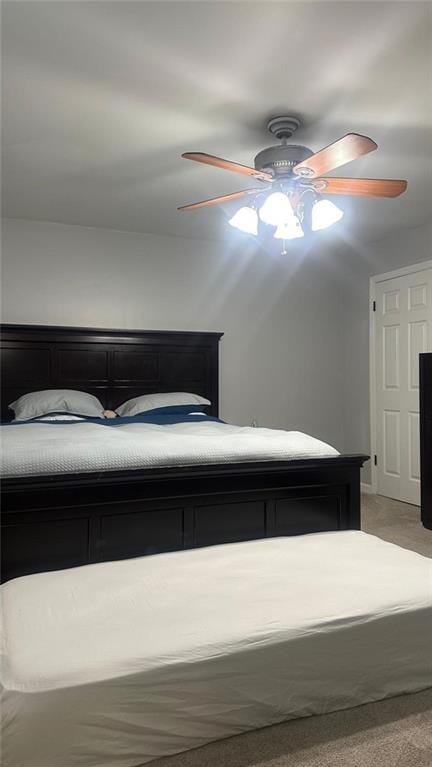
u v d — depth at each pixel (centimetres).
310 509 245
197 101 231
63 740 118
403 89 223
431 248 417
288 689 144
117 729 124
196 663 131
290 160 248
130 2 171
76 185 335
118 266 439
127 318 442
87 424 308
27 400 373
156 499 217
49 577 172
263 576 173
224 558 190
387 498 466
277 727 143
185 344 450
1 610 150
